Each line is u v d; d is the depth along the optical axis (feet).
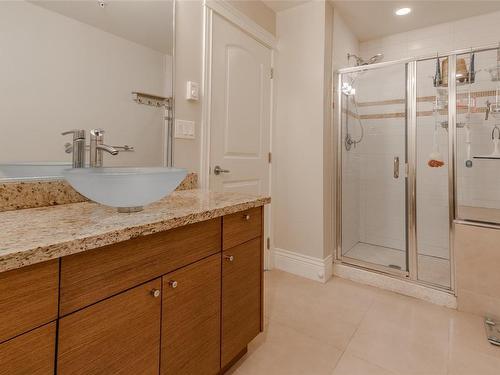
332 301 6.52
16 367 1.95
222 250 3.82
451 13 8.28
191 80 5.73
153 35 4.99
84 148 4.12
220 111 6.49
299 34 7.92
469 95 6.68
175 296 3.16
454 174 6.68
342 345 4.96
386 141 8.40
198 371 3.52
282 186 8.39
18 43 3.48
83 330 2.34
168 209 3.49
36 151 3.67
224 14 6.44
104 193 2.95
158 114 5.15
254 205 4.26
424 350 4.81
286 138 8.27
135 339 2.76
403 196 8.30
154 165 5.12
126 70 4.63
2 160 3.41
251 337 4.47
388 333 5.30
